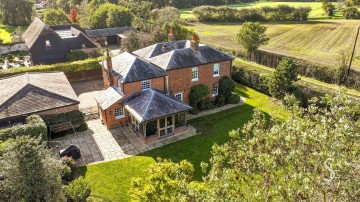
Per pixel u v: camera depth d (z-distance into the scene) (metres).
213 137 27.53
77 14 83.56
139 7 81.44
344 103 10.52
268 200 9.70
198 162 23.75
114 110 28.62
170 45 35.44
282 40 65.75
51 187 15.70
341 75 38.84
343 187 8.16
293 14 83.88
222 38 70.62
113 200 19.50
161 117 25.92
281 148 10.34
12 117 25.33
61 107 27.50
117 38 69.94
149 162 23.67
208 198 9.97
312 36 67.00
